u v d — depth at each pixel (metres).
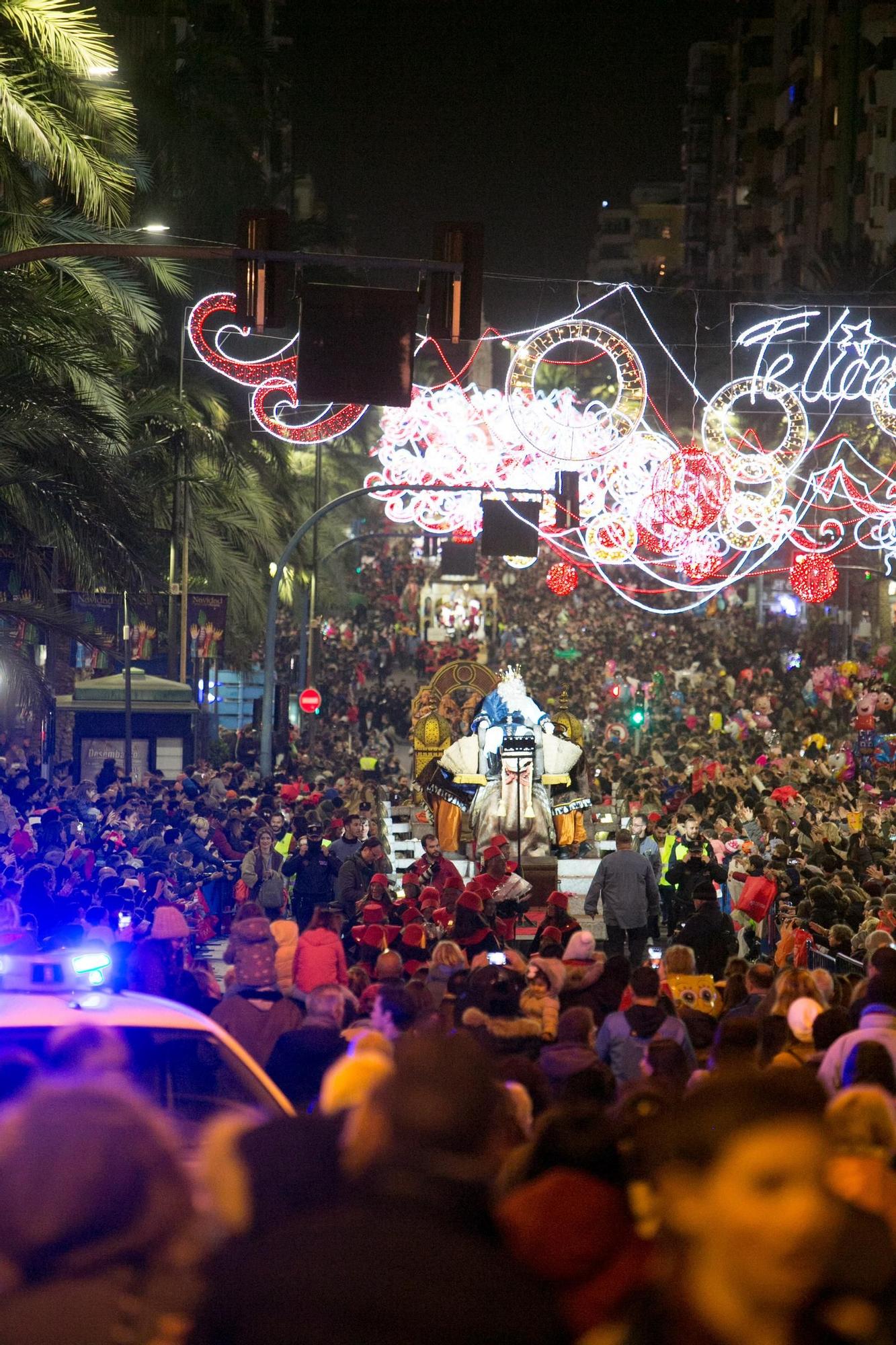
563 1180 3.71
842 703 52.88
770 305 53.38
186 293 28.69
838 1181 4.43
